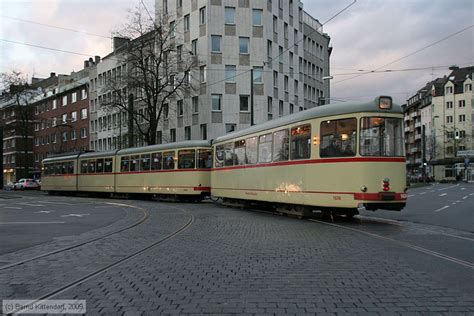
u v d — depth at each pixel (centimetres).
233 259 849
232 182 2148
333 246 981
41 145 9356
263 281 676
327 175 1471
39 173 9244
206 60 4747
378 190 1378
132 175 3131
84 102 7644
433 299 574
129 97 4350
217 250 952
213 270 758
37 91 9369
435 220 1580
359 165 1385
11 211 2236
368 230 1264
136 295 609
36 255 932
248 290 626
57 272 767
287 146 1680
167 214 1864
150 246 1025
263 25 4884
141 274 740
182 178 2689
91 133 7369
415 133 11894
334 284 653
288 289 629
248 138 2005
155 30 4281
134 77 4338
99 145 7088
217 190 2323
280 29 5253
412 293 602
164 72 4562
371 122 1400
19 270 785
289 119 1677
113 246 1038
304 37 6044
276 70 5122
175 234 1227
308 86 6144
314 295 597
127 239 1148
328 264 792
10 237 1237
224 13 4797
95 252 961
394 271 734
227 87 4769
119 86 4659
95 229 1398
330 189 1458
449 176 9581
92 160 3628
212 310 538
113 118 6431
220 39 4784
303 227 1340
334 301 568
